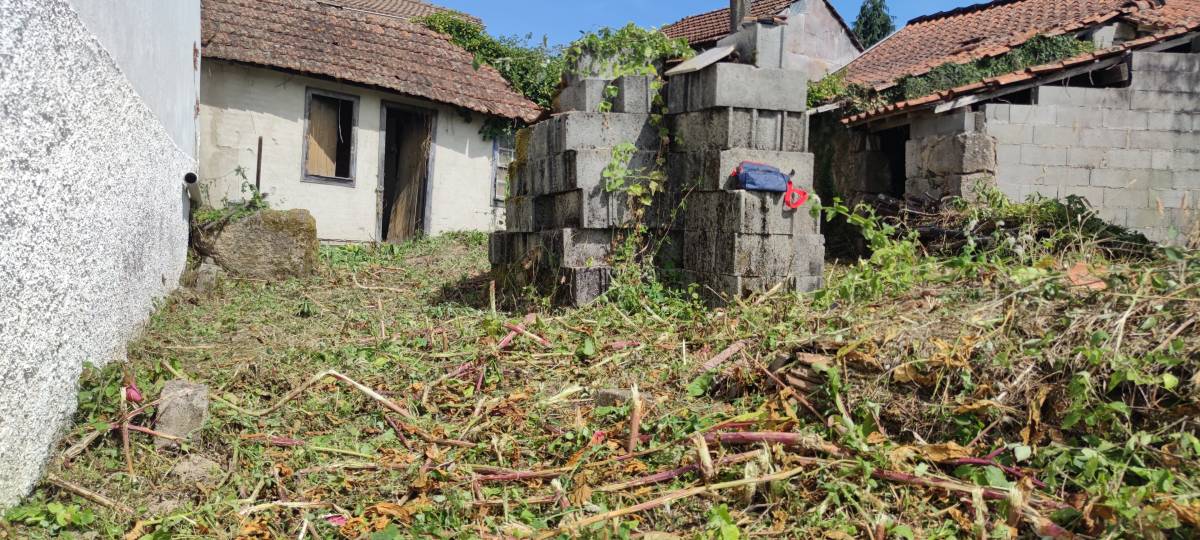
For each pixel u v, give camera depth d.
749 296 5.62
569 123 6.08
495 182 13.16
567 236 6.10
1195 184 9.71
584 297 6.06
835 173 12.38
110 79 4.25
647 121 6.24
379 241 12.11
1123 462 2.88
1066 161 9.66
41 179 3.11
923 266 5.08
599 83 6.32
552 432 3.85
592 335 5.30
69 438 3.44
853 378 3.64
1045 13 13.59
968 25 14.99
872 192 11.66
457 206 12.74
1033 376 3.34
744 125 5.76
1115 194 9.67
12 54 2.83
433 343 5.40
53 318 3.27
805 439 3.23
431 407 4.23
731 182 5.72
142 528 2.95
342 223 11.73
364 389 4.18
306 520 3.01
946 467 3.15
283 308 6.80
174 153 6.99
